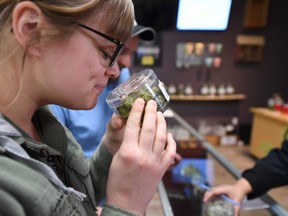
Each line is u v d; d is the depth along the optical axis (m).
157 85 0.55
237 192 0.94
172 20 3.50
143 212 0.49
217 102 4.46
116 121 0.62
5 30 0.42
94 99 0.50
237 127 4.54
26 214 0.38
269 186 0.95
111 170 0.48
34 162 0.42
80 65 0.45
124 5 0.47
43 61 0.43
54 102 0.49
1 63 0.43
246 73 4.46
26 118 0.49
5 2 0.41
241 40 4.29
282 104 3.77
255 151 3.86
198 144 1.94
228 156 3.98
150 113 0.49
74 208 0.47
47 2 0.40
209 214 0.90
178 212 1.12
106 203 0.48
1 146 0.39
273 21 4.32
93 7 0.43
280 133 3.33
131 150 0.46
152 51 4.23
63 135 0.61
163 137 0.48
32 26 0.41
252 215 0.90
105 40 0.46
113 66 0.52
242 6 4.22
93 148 1.22
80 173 0.63
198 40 4.27
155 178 0.48
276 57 4.45
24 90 0.46
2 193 0.36
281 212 0.85
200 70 4.38
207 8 3.88
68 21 0.42
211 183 1.33
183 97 4.30
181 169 1.58
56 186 0.44
